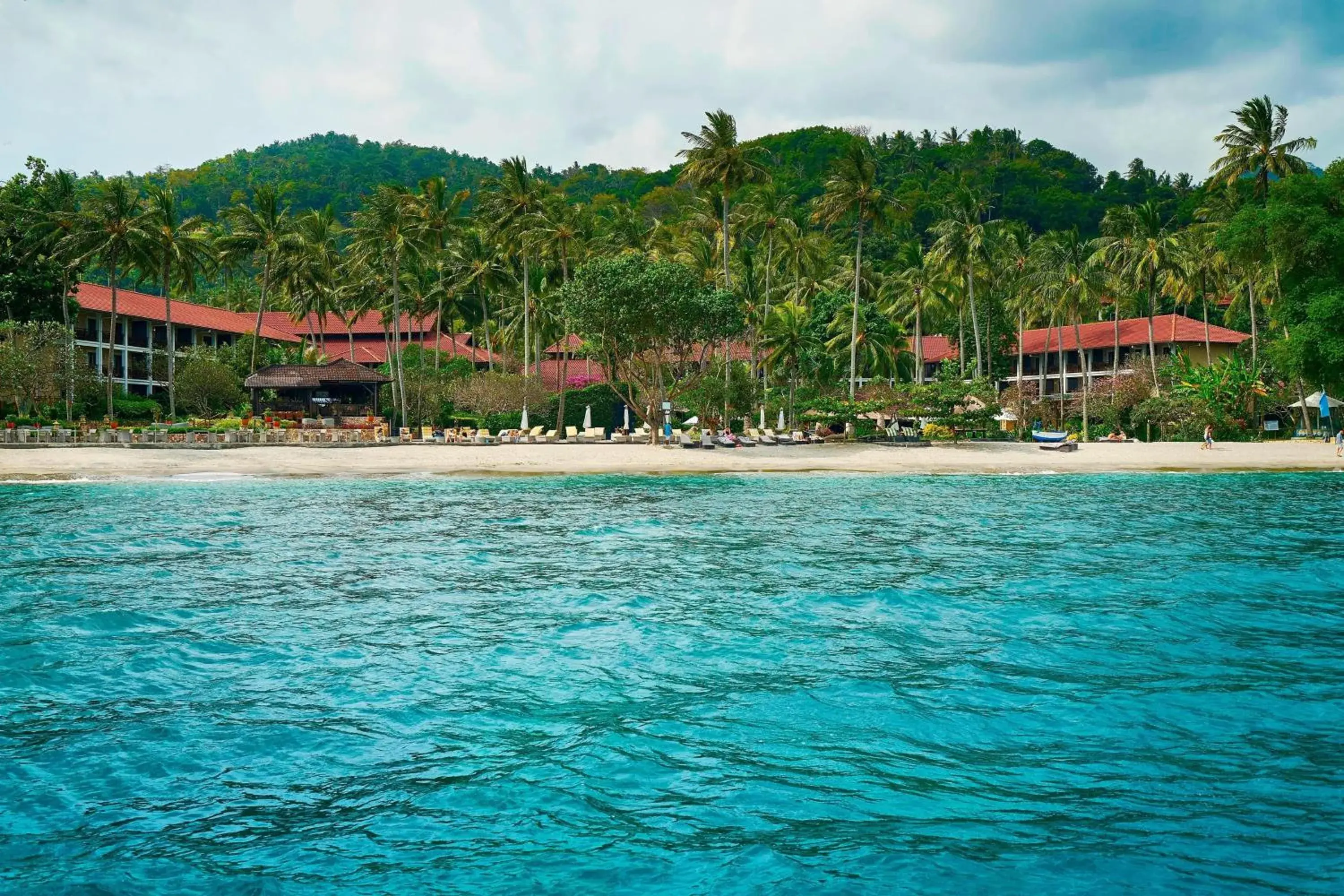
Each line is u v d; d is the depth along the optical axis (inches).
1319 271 2373.3
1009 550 860.0
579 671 476.4
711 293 2347.4
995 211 6761.8
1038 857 284.4
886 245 5319.9
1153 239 3189.0
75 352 2564.0
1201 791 330.6
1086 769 350.9
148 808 319.6
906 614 597.9
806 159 7701.8
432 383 2967.5
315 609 613.3
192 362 2997.0
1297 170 2923.2
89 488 1455.5
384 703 426.3
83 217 2694.4
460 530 994.1
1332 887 265.9
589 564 788.6
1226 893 263.3
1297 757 359.9
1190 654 501.4
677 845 293.7
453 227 3036.4
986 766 354.6
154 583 692.7
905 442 2385.6
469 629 559.5
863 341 3316.9
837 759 361.4
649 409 2364.7
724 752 369.1
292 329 4205.2
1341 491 1497.3
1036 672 471.2
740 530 1002.1
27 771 346.9
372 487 1529.3
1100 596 650.2
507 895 265.4
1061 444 2326.5
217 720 402.3
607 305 2219.5
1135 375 3282.5
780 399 3043.8
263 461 1823.3
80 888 267.4
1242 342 3523.6
